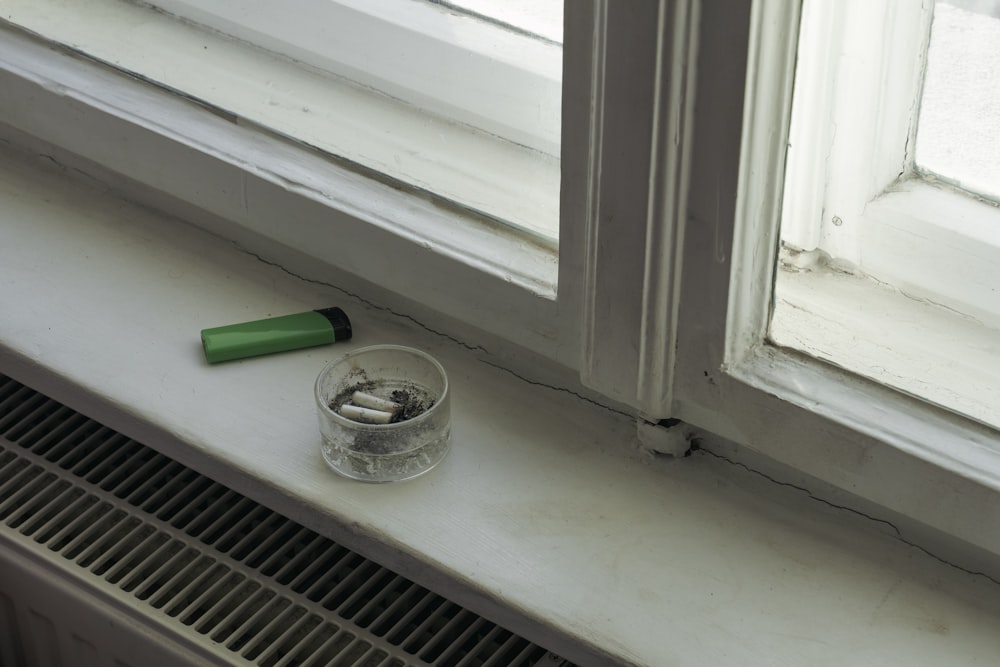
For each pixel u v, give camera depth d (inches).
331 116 38.0
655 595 30.2
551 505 32.4
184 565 35.9
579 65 28.1
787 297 31.9
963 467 27.8
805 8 27.6
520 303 33.5
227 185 38.0
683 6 25.4
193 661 33.5
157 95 39.6
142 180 40.3
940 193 30.0
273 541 36.2
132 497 37.2
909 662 28.6
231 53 40.4
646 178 28.0
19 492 37.2
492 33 34.8
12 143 44.3
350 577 35.1
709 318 29.5
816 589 30.3
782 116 26.9
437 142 36.7
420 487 32.9
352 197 36.0
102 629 35.3
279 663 32.6
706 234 28.2
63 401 36.8
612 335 31.3
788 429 30.0
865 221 31.0
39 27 41.7
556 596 30.1
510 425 34.8
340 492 32.7
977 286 30.0
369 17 36.7
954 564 30.7
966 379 29.6
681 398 31.6
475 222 34.9
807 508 32.3
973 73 27.6
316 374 36.3
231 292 39.2
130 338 37.3
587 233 30.2
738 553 31.2
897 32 27.7
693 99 26.6
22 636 39.6
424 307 37.4
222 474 34.0
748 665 28.6
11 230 41.3
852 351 30.5
